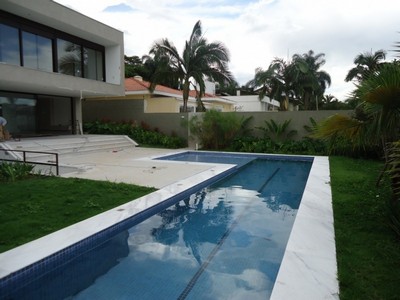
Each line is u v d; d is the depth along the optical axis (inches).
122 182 303.3
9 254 148.2
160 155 532.7
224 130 632.4
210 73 797.2
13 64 501.7
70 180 304.0
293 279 125.3
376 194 257.1
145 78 1363.2
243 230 213.0
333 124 211.5
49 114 671.8
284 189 334.0
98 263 163.3
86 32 625.3
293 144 587.8
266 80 1180.5
